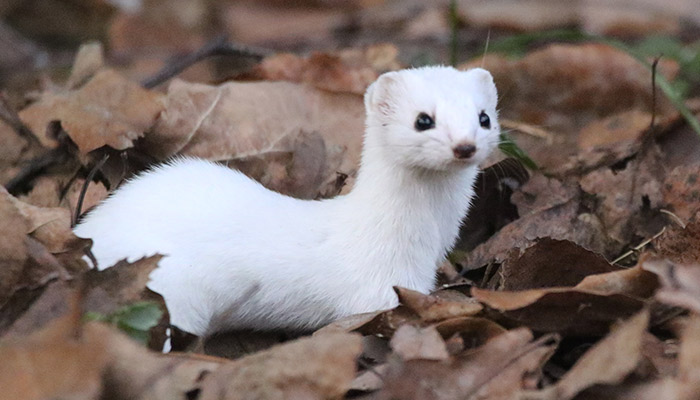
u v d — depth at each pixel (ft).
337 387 26.99
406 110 34.19
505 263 34.45
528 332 28.50
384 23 88.43
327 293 34.50
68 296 30.19
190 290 32.58
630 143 47.70
